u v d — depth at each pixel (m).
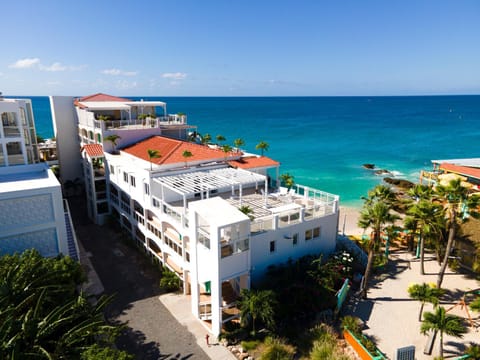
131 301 26.97
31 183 28.34
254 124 160.25
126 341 22.58
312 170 76.75
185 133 51.56
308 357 21.36
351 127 150.62
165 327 23.98
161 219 29.72
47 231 26.77
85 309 19.41
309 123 165.75
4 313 16.27
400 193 58.84
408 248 36.97
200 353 21.62
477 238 31.48
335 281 27.30
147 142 41.16
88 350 16.08
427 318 20.67
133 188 34.47
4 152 37.16
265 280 25.88
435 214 29.33
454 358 21.31
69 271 22.66
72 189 52.88
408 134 129.88
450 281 30.55
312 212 29.78
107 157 40.34
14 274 19.78
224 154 38.56
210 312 25.03
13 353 14.51
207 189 28.42
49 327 16.56
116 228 40.75
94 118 43.59
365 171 76.19
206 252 22.66
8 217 25.06
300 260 27.67
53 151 61.75
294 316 24.44
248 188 37.50
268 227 26.69
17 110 37.28
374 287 29.48
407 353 20.23
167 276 28.72
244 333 23.17
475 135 126.44
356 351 21.69
